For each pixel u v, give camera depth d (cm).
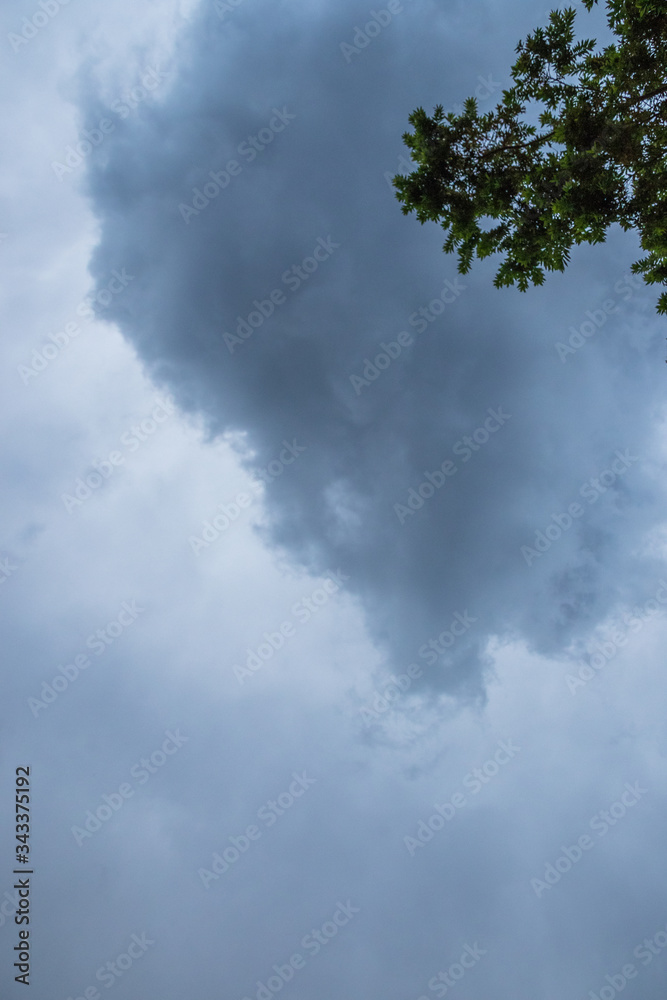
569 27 1230
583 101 1265
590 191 1239
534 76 1281
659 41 1159
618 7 1160
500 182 1346
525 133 1311
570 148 1260
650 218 1274
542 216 1321
